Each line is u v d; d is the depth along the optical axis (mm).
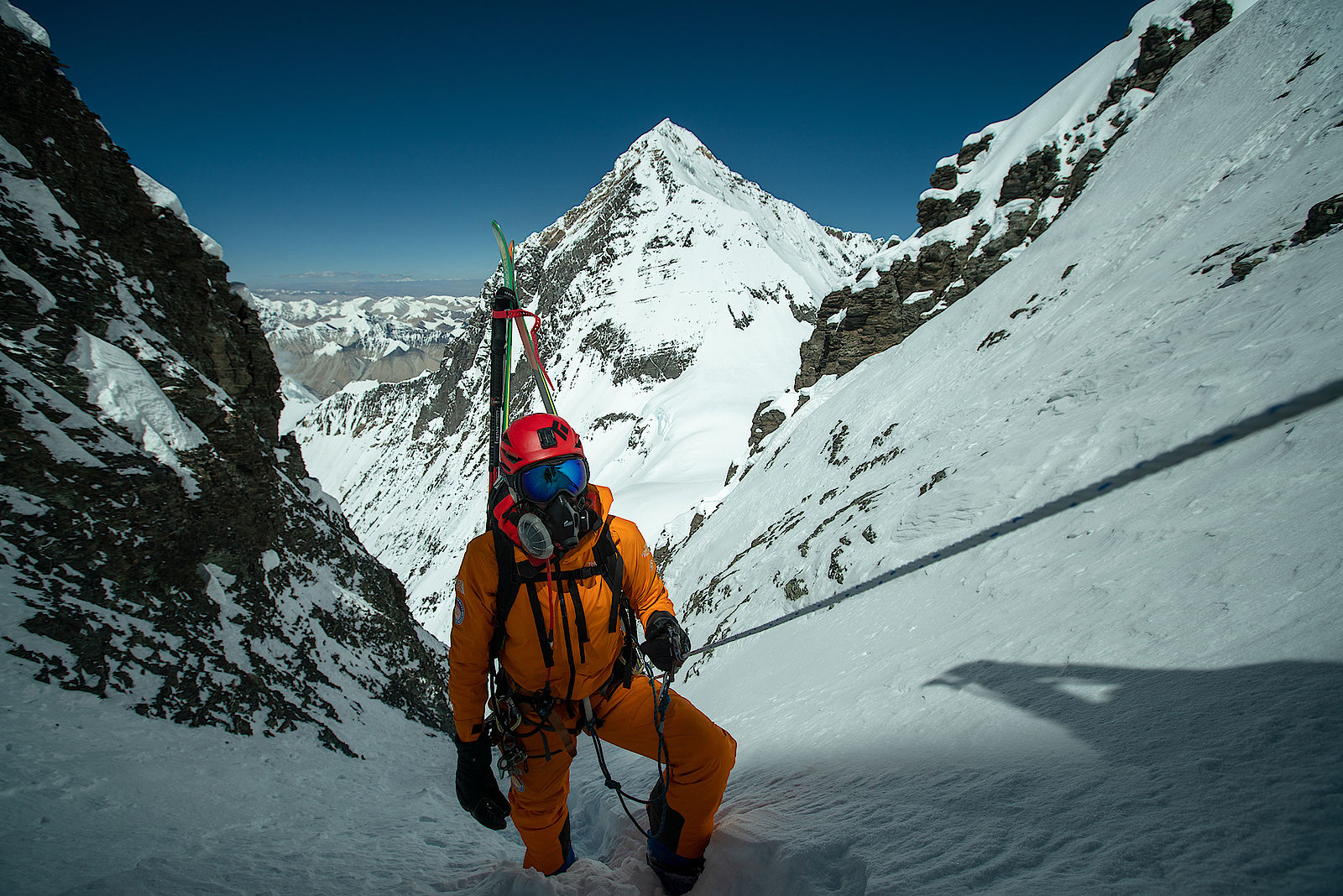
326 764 10688
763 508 42062
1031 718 4188
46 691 8516
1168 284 22062
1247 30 36031
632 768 8664
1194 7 42594
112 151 17953
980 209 51250
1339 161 19828
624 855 3441
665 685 2551
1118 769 2678
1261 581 5199
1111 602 6805
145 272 18297
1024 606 8711
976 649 7691
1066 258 33469
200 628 12711
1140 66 44406
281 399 24500
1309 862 1594
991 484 18766
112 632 10273
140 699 9562
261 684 12492
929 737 4613
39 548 10617
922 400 33594
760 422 59219
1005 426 22125
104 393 13742
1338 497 6195
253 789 8164
